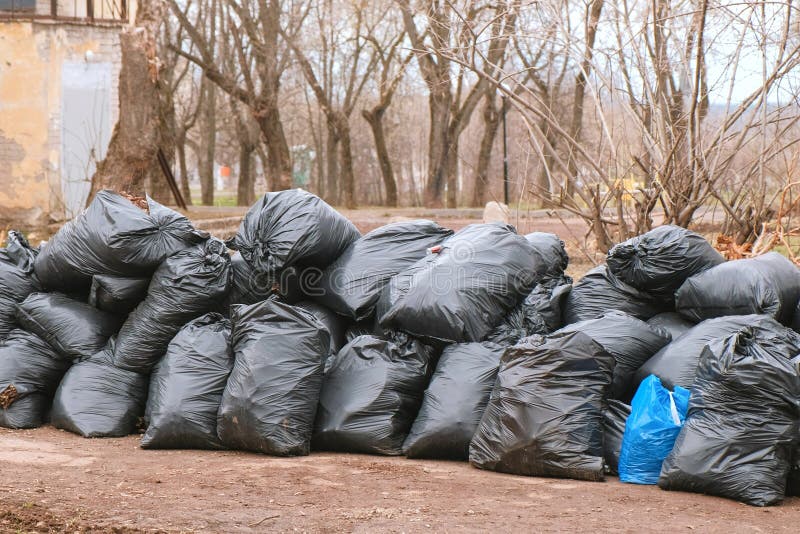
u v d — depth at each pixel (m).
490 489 4.52
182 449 5.44
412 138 53.88
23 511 3.85
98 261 6.14
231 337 5.57
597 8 9.12
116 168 16.66
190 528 3.76
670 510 4.16
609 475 4.90
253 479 4.63
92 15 18.38
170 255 6.18
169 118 31.36
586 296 6.00
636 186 9.05
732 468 4.35
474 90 31.83
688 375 4.95
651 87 8.80
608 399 5.07
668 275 5.71
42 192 17.77
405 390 5.47
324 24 32.03
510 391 4.91
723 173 8.69
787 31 7.89
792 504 4.36
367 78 37.25
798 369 4.42
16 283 6.54
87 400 5.89
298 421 5.24
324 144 56.75
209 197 41.09
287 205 6.19
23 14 17.53
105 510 3.96
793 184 8.07
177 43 32.28
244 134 37.38
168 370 5.56
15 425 5.99
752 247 8.41
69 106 17.81
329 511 4.07
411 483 4.62
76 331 6.20
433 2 9.69
